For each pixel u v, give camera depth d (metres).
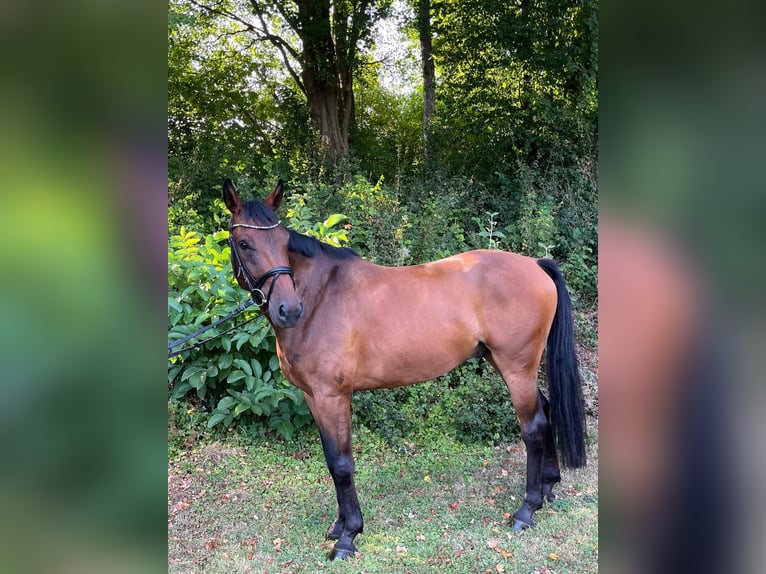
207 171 6.98
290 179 7.07
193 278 3.74
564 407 2.78
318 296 2.55
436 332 2.63
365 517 2.95
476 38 8.08
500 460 3.63
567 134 7.82
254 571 2.51
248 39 9.27
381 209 4.77
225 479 3.37
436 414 4.03
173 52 8.23
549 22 7.66
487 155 8.10
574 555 2.54
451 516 2.94
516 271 2.77
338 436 2.59
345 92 9.12
